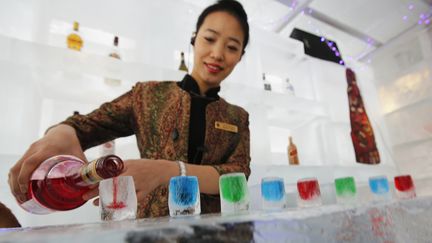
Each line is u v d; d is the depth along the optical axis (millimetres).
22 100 1356
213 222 239
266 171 1984
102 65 1510
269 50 2588
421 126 3229
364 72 3623
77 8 1745
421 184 3133
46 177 540
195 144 839
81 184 535
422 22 3178
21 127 1338
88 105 1712
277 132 2795
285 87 2699
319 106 2594
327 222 306
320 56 3021
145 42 1810
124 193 442
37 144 568
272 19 2768
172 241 214
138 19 1857
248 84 2201
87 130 738
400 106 3420
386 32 3311
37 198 534
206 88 959
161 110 854
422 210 468
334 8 2799
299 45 2674
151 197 750
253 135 2084
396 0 2816
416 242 413
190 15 2016
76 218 1428
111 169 463
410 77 3357
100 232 203
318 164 2623
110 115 805
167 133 828
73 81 1536
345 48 3516
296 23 2947
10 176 547
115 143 1597
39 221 1354
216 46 889
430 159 3129
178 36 1989
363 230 343
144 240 207
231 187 515
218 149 864
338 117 3123
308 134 2777
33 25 1509
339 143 3025
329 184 2348
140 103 856
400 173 3273
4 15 1425
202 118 878
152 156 803
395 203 433
